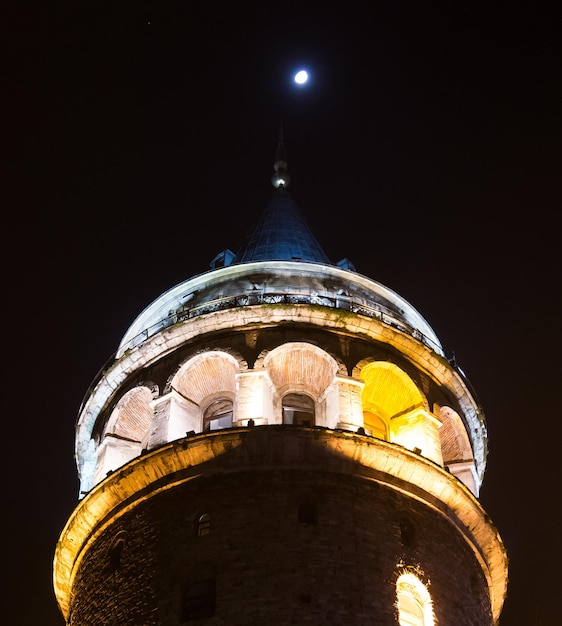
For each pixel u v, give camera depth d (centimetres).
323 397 3491
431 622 2934
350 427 3303
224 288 3884
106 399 3794
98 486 3278
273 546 2895
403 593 2970
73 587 3350
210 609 2809
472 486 3731
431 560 3098
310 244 4619
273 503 3022
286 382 3600
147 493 3195
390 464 3200
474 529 3388
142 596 2916
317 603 2761
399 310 4028
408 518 3159
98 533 3284
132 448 3666
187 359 3556
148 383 3600
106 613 2983
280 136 5716
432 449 3494
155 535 3059
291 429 3136
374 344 3666
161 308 3984
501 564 3509
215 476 3123
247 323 3606
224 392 3634
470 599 3159
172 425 3406
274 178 5528
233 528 2958
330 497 3066
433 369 3766
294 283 3869
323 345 3547
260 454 3128
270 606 2741
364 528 3019
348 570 2878
